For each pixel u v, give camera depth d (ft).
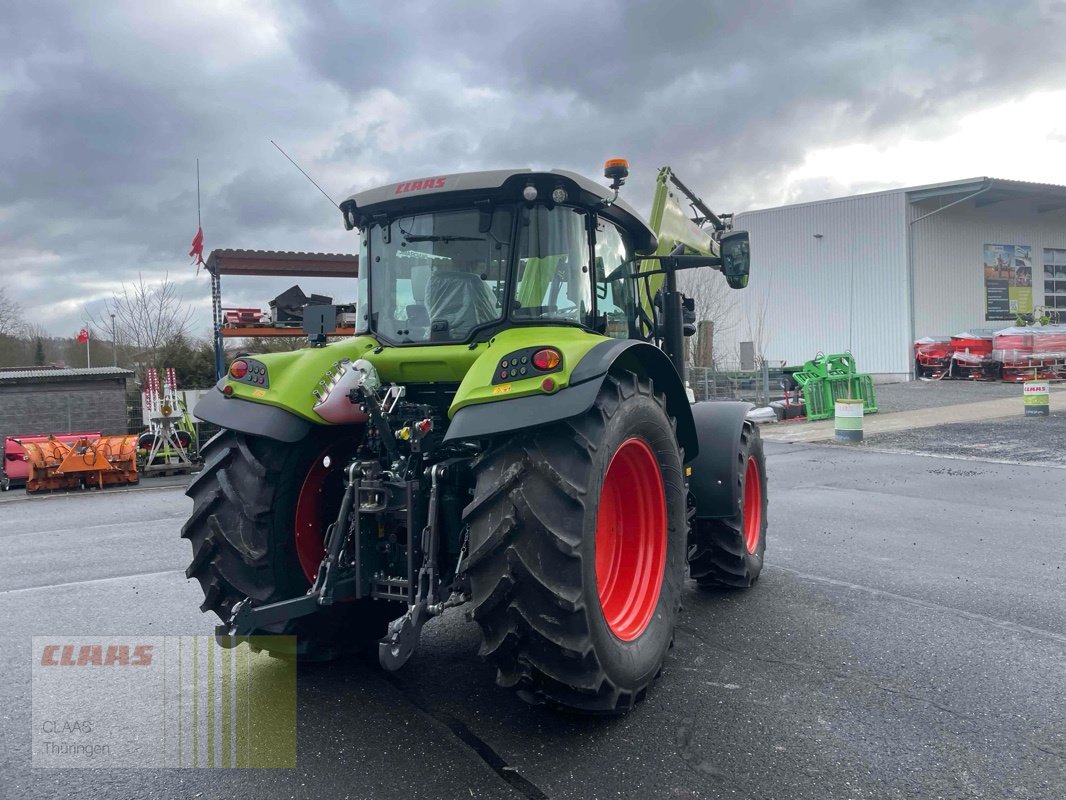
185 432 47.44
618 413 10.47
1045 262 111.04
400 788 9.09
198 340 75.72
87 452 40.37
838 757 9.65
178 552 23.06
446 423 12.08
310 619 12.29
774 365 91.35
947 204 96.99
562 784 9.11
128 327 83.41
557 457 9.71
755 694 11.57
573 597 9.35
